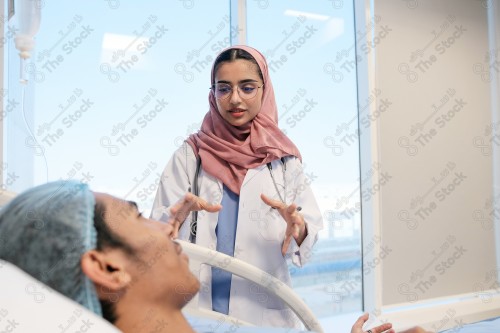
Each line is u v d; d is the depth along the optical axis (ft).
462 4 8.88
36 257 2.23
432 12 8.50
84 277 2.24
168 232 2.64
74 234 2.24
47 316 1.97
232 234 4.50
